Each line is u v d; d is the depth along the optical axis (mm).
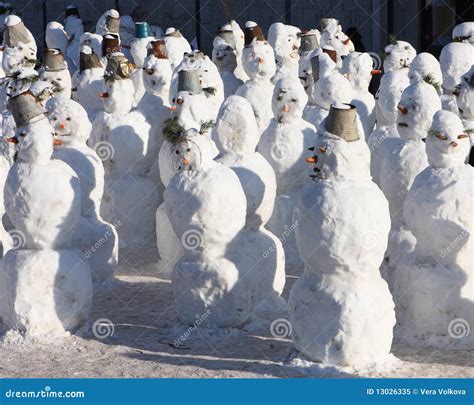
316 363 9961
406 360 10289
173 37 18859
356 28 25578
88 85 16609
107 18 21281
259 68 16516
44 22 30609
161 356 10469
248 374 9844
